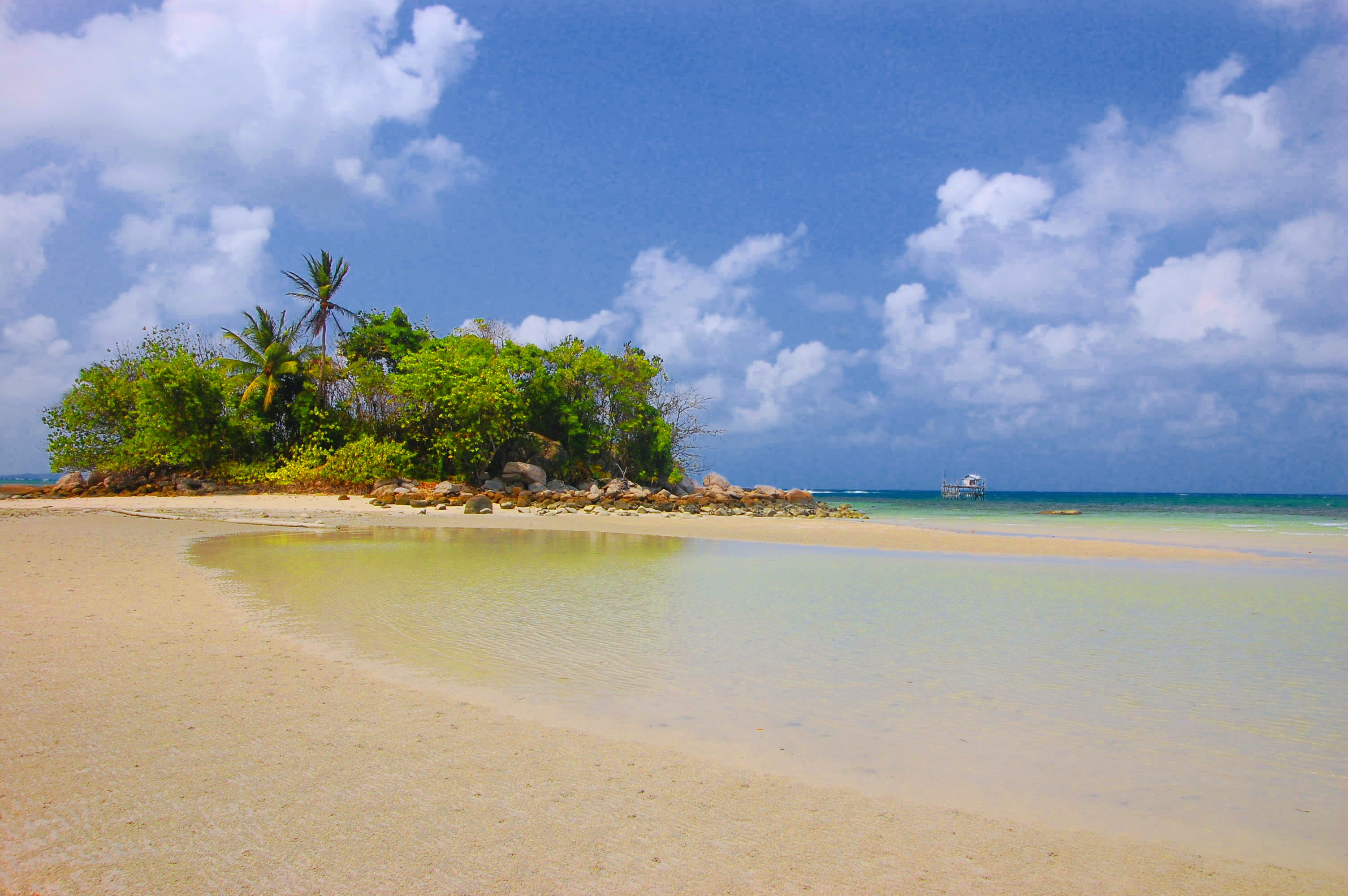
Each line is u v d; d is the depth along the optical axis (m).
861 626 9.33
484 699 6.02
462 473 38.59
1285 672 7.35
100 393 38.50
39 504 31.00
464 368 39.47
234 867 3.37
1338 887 3.48
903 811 4.20
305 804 4.02
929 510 59.59
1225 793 4.55
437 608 9.89
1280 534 27.86
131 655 6.89
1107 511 59.50
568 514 31.38
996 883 3.44
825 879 3.42
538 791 4.29
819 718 5.81
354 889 3.21
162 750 4.70
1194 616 10.30
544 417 43.44
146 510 28.06
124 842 3.57
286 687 6.11
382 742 4.96
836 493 190.12
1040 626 9.52
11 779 4.23
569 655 7.62
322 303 40.12
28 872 3.30
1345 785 4.71
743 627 9.18
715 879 3.39
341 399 39.38
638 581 13.03
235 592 10.66
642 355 46.31
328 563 14.24
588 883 3.32
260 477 36.78
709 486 51.41
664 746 5.12
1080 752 5.19
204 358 39.78
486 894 3.21
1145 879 3.52
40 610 8.66
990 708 6.14
